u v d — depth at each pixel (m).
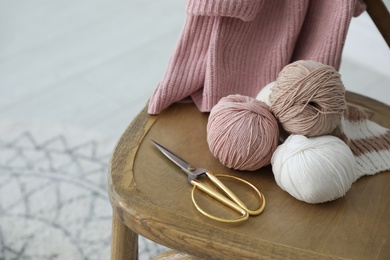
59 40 2.23
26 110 1.86
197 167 0.81
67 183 1.57
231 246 0.69
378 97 1.88
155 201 0.76
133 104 1.89
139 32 2.28
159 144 0.84
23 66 2.08
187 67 0.93
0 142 1.70
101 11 2.42
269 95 0.80
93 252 1.39
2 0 2.49
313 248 0.70
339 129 0.82
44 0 2.49
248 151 0.77
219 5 0.85
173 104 0.94
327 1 0.89
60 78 2.02
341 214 0.75
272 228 0.72
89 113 1.85
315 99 0.75
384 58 1.92
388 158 0.84
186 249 0.71
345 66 2.00
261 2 0.89
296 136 0.76
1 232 1.43
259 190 0.78
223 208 0.75
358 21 1.92
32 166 1.62
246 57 0.93
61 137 1.73
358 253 0.69
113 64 2.09
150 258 1.37
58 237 1.42
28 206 1.50
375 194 0.78
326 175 0.72
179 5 2.45
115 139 1.73
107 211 1.49
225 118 0.78
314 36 0.91
